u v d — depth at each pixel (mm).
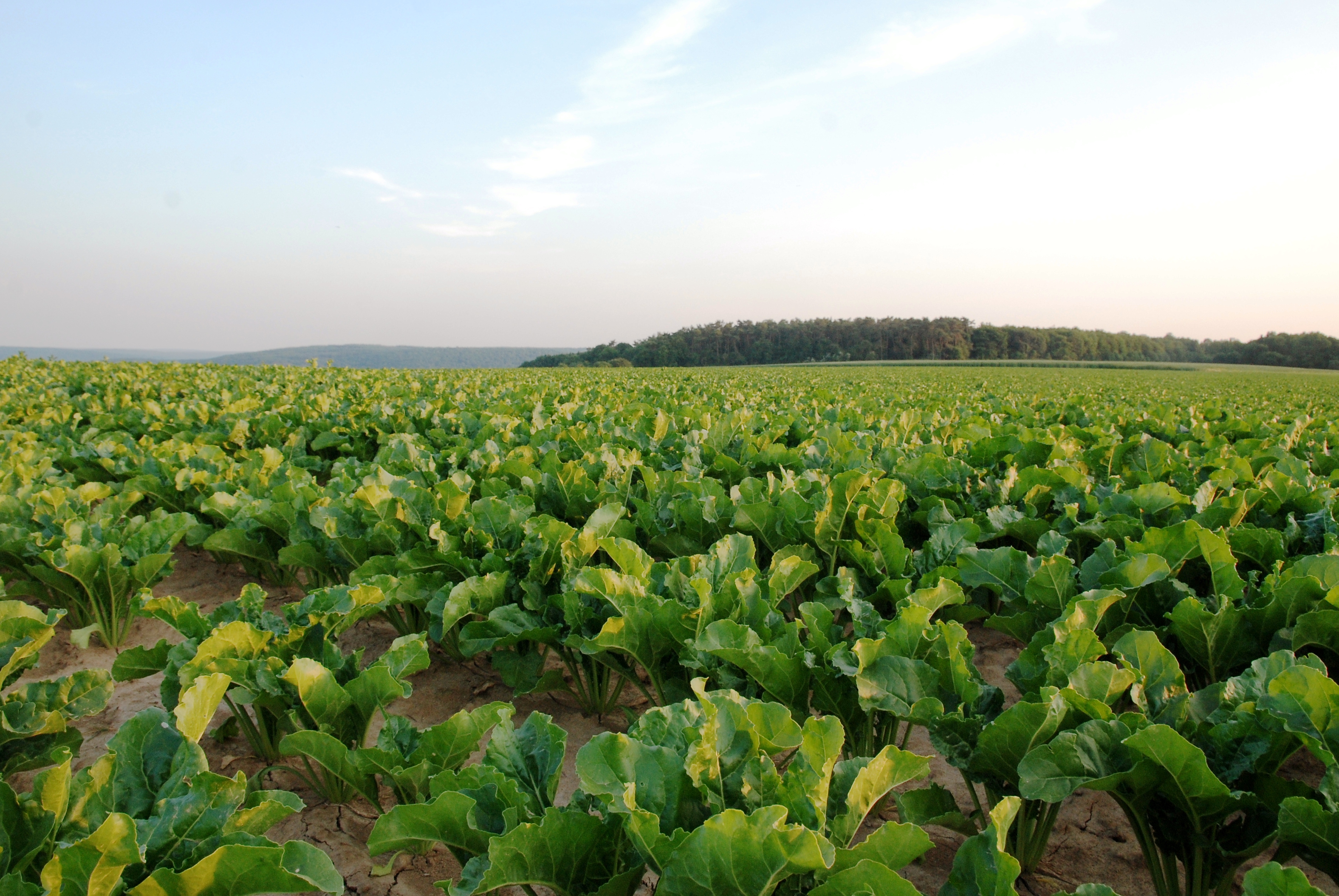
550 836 2004
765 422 10875
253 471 6852
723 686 3178
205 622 3578
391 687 3021
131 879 2029
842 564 5188
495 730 2463
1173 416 11500
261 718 3557
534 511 5199
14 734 3012
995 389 26297
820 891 1881
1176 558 4145
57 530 5285
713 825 1822
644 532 5902
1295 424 9578
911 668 2994
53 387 15898
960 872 1984
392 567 4598
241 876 1965
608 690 4523
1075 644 2928
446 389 16719
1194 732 2605
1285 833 2230
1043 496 6133
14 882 1868
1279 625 3473
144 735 2439
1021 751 2586
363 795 3104
